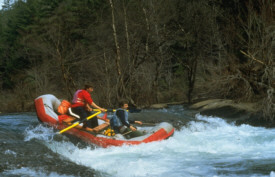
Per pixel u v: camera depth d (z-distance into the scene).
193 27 20.69
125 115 8.70
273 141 9.20
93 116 8.75
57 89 27.00
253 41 15.06
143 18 20.08
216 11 19.50
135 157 7.43
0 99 27.05
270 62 14.25
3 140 7.72
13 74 36.03
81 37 30.20
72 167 6.34
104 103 19.38
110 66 20.30
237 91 16.27
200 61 21.47
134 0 20.50
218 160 7.14
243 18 18.11
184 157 7.43
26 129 9.78
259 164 6.71
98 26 25.86
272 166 6.52
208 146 8.61
